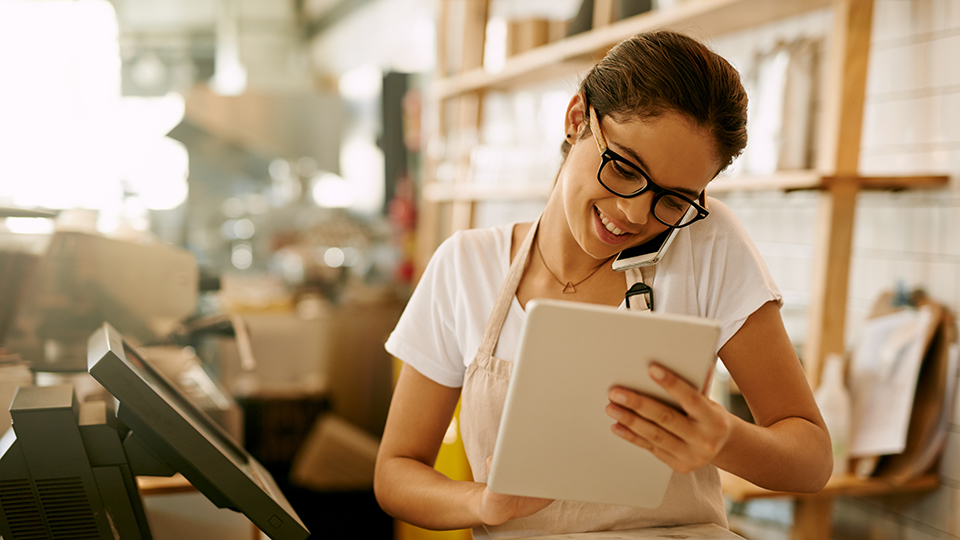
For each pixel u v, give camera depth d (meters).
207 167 6.61
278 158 6.14
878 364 1.80
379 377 4.43
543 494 0.87
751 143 1.98
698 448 0.79
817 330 1.77
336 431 3.91
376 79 6.93
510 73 3.01
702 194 1.05
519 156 3.09
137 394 1.00
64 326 1.87
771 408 1.05
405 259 4.80
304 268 4.93
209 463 1.03
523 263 1.15
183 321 2.14
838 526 2.01
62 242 1.86
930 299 1.75
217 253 6.45
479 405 1.14
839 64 1.69
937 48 1.71
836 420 1.77
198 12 7.33
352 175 7.17
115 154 6.38
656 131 0.91
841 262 1.74
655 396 0.80
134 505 1.06
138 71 7.52
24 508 1.01
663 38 0.96
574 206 1.01
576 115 1.06
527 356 0.79
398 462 1.19
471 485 1.07
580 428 0.83
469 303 1.17
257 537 1.47
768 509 2.08
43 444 1.00
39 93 5.26
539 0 3.54
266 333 4.27
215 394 1.98
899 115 1.83
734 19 2.09
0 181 5.12
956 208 1.68
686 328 0.77
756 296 1.06
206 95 5.50
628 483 0.87
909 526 1.81
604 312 0.77
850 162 1.71
